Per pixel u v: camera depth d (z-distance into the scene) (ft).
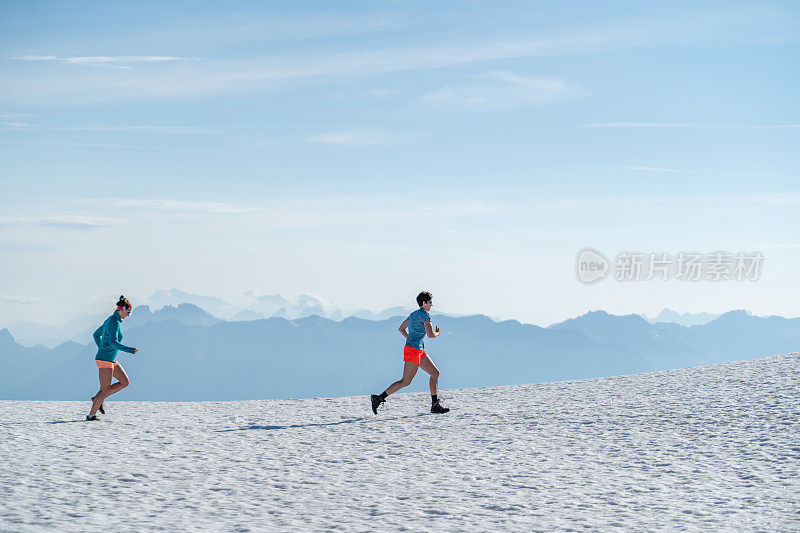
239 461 33.24
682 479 28.91
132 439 39.04
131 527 21.52
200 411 53.57
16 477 28.17
